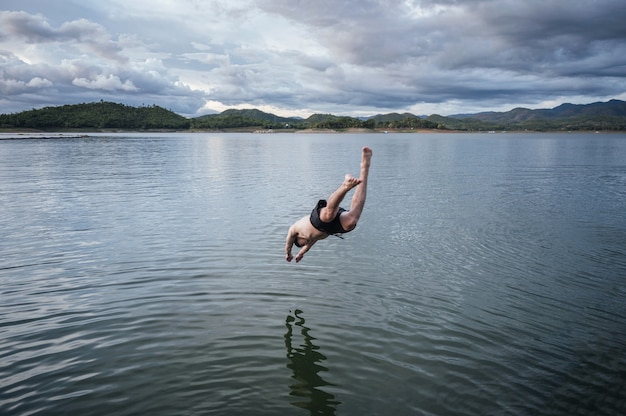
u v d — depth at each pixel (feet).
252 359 24.17
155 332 27.17
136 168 129.80
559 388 22.13
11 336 26.45
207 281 35.83
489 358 24.81
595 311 31.27
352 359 24.36
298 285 35.27
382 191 84.33
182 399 20.56
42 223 55.62
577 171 123.24
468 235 51.03
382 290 34.53
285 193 81.00
